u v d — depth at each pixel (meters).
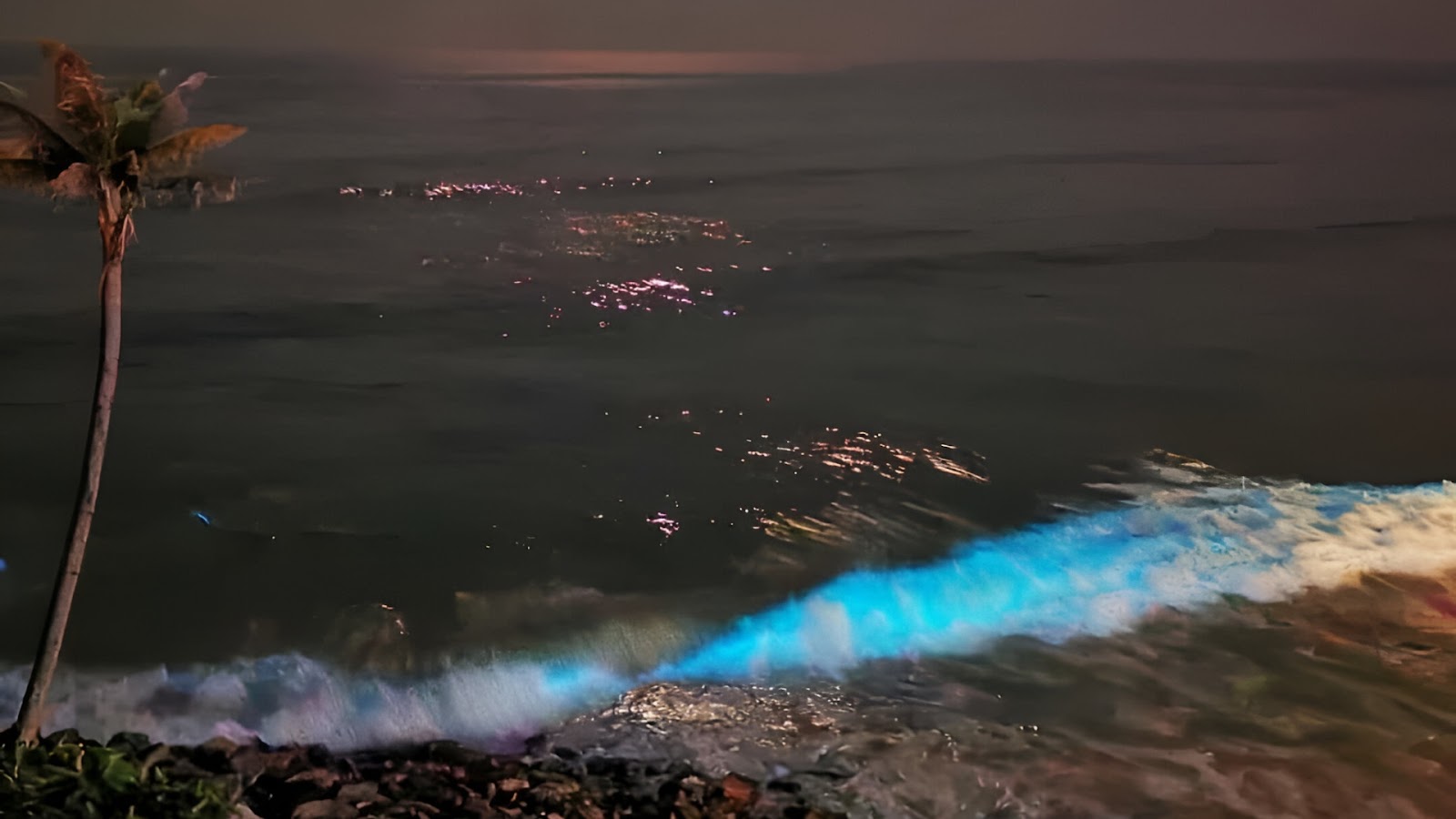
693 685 6.27
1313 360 13.79
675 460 10.05
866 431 10.90
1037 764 5.39
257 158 33.19
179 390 11.60
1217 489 9.59
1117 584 7.64
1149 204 28.31
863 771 5.31
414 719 5.86
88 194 3.72
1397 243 22.50
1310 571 7.79
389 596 7.34
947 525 8.73
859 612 7.24
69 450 9.76
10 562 7.59
